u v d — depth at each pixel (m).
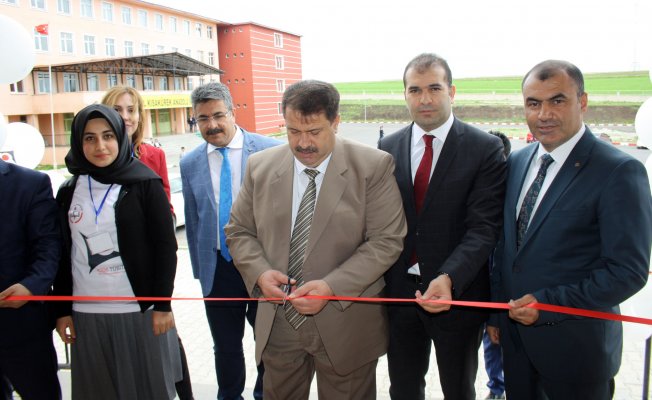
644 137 2.66
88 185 2.21
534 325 1.88
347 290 1.93
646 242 1.68
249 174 2.27
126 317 2.21
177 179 10.38
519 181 2.08
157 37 31.52
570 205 1.81
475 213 2.16
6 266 2.21
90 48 27.45
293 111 1.85
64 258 2.26
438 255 2.23
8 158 3.58
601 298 1.70
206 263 2.80
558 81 1.81
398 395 2.47
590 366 1.87
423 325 2.38
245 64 23.39
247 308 2.98
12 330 2.26
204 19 33.59
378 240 2.04
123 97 2.81
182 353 2.74
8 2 23.02
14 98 23.66
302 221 2.08
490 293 2.37
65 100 24.61
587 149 1.84
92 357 2.25
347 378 2.13
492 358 3.14
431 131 2.28
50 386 2.41
